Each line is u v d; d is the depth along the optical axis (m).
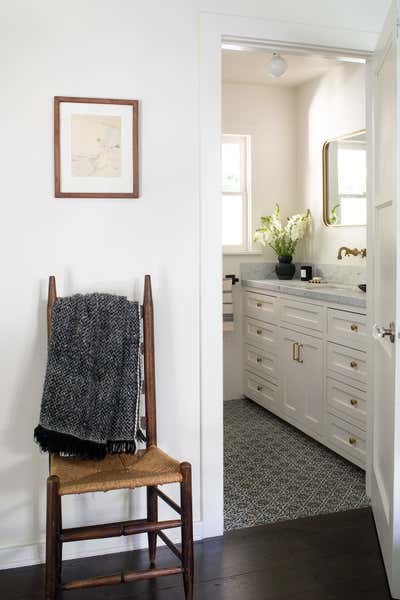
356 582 2.14
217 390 2.44
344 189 4.02
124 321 2.10
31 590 2.08
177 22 2.29
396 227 1.97
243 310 4.61
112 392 2.05
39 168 2.18
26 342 2.21
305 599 2.04
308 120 4.47
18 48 2.13
